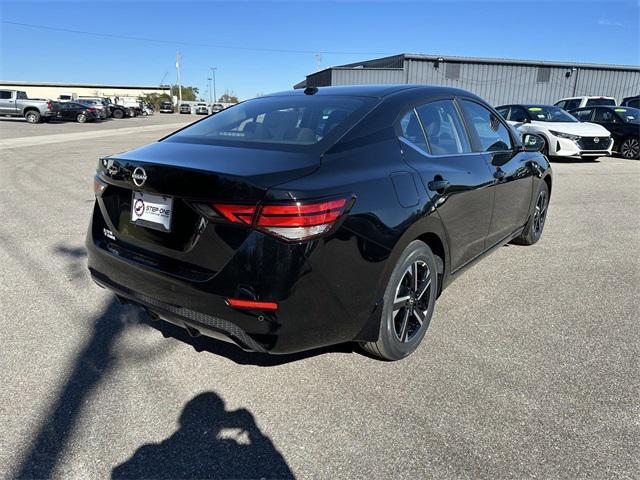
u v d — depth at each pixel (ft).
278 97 10.91
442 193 9.32
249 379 8.71
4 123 99.76
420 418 7.68
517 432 7.36
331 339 7.72
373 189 7.79
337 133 8.39
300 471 6.63
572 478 6.48
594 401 8.11
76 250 15.67
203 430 7.41
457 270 10.88
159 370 8.97
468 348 9.83
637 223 20.16
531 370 9.04
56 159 39.40
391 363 9.24
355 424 7.55
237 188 6.79
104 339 10.07
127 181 8.02
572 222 20.25
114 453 6.94
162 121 136.15
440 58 90.48
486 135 12.41
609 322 11.03
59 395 8.20
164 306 7.87
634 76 100.22
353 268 7.48
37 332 10.32
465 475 6.54
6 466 6.65
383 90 10.27
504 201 12.67
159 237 7.78
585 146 39.06
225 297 7.00
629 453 6.93
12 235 17.25
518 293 12.69
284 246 6.73
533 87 96.07
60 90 264.72
